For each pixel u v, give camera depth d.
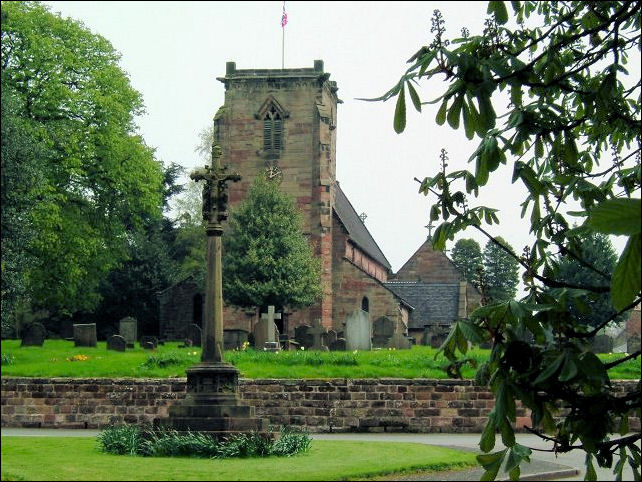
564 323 4.92
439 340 51.59
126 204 66.06
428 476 18.14
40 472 17.88
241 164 71.88
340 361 37.75
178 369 37.81
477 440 29.36
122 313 77.62
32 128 57.06
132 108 66.62
